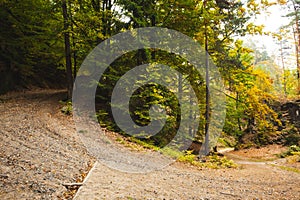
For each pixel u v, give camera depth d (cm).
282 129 2300
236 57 1566
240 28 1437
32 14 1560
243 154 2012
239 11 1438
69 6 1478
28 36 1630
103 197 482
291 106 2383
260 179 905
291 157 1633
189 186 654
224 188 694
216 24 1386
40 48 1688
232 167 1130
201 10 1270
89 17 1295
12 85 1748
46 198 446
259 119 1730
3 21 1588
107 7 1409
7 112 1110
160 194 546
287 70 3681
